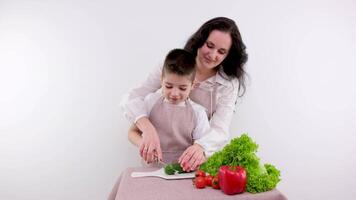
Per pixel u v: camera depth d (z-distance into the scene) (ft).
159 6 5.90
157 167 4.54
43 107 5.93
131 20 5.90
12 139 5.93
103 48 5.92
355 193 6.37
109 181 6.09
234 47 4.74
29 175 5.98
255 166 3.62
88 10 5.87
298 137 6.27
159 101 4.73
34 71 5.88
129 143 6.06
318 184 6.33
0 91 5.88
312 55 6.20
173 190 3.56
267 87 6.16
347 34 6.25
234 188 3.38
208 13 5.95
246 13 6.00
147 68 5.96
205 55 4.58
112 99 5.98
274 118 6.21
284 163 6.27
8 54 5.84
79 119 5.98
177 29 5.93
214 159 3.91
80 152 6.02
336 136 6.33
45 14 5.84
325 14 6.19
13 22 5.82
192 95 5.14
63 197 6.05
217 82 5.05
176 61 4.16
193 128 4.75
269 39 6.09
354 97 6.33
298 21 6.14
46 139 5.96
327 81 6.27
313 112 6.28
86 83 5.95
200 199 3.32
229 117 5.08
